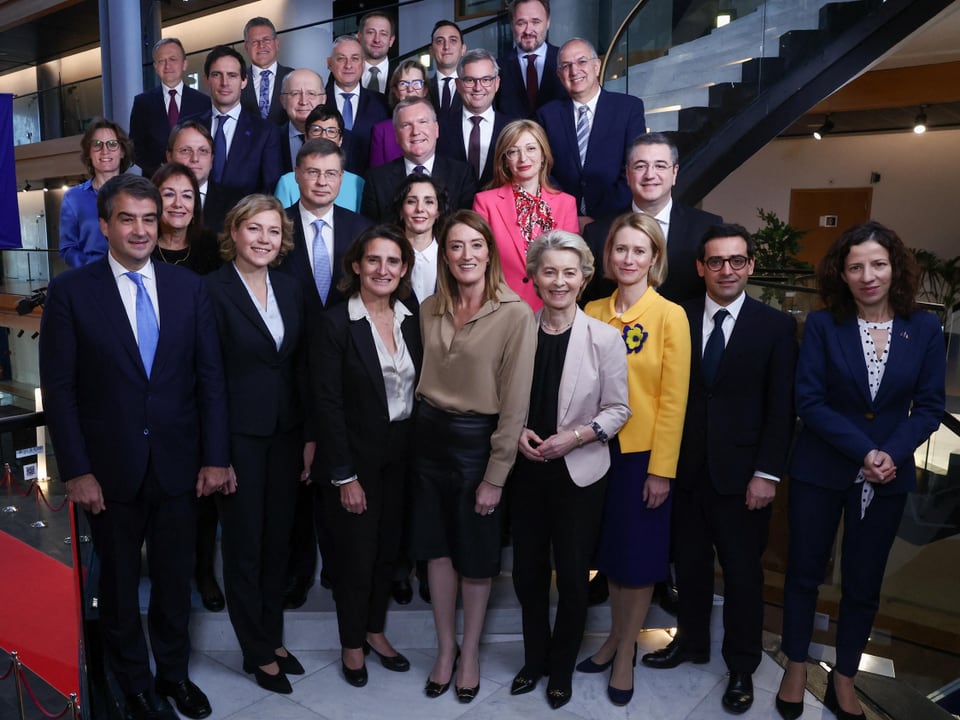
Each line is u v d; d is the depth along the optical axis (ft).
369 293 8.79
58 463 7.86
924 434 8.18
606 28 18.60
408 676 9.43
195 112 16.63
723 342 8.86
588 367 8.46
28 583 11.91
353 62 15.07
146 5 21.75
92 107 35.68
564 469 8.51
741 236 8.67
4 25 40.68
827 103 30.27
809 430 8.68
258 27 16.80
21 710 11.47
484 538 8.68
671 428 8.63
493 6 20.86
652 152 9.59
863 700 9.51
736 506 8.88
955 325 24.00
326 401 8.68
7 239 23.71
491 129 12.82
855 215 36.27
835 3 17.24
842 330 8.46
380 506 9.02
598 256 10.05
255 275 8.93
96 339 7.86
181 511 8.42
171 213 9.64
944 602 13.78
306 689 9.14
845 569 8.67
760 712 8.84
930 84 28.12
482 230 8.32
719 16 17.92
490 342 8.39
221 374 8.56
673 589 10.38
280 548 9.29
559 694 8.84
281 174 14.01
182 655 8.67
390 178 11.66
